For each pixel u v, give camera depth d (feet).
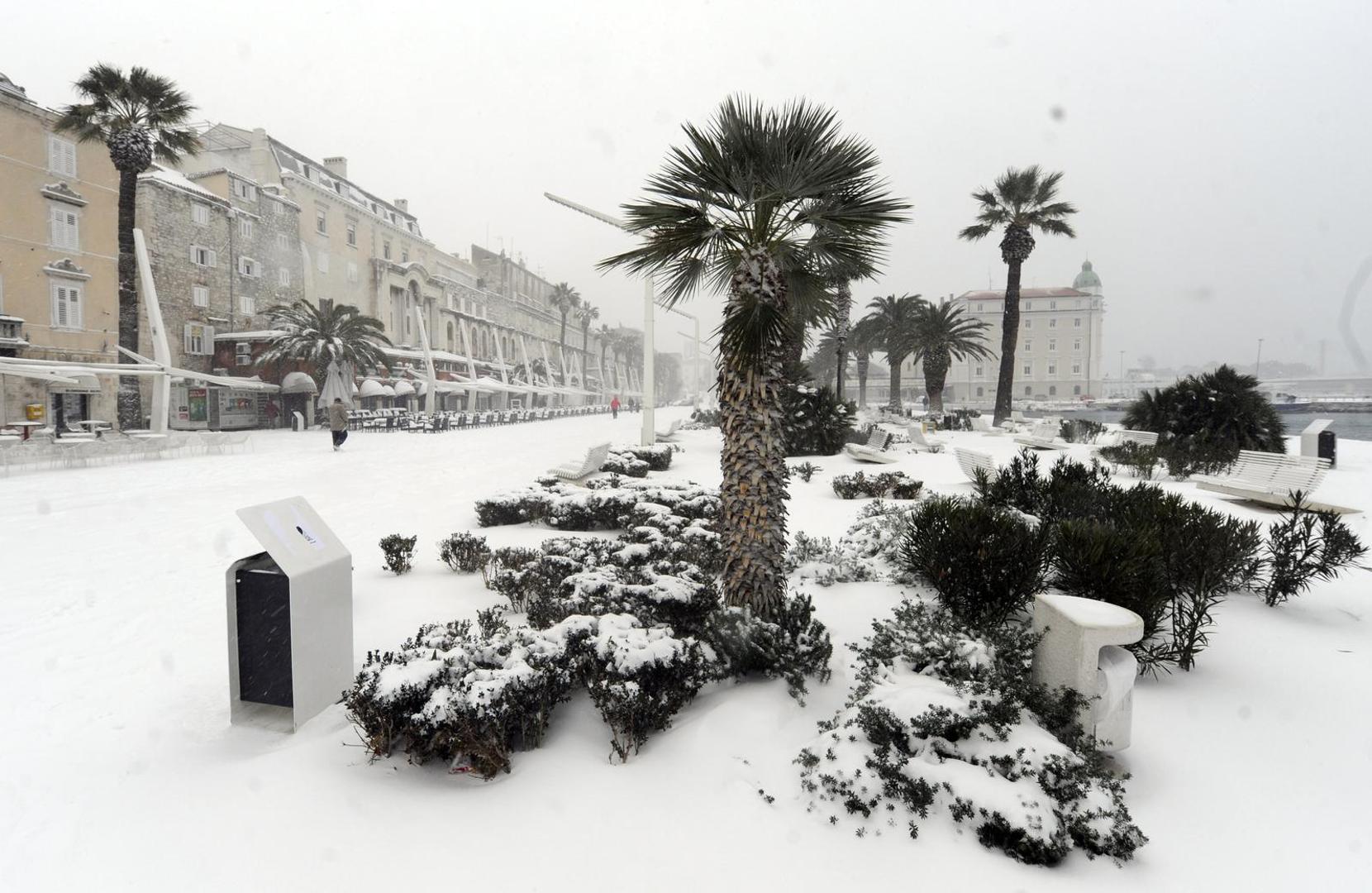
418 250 187.01
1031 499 23.84
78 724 11.71
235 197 120.98
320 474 49.19
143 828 8.83
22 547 25.82
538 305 301.63
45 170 85.30
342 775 10.01
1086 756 10.11
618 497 28.27
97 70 70.79
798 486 40.75
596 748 10.83
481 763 9.94
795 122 14.48
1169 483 40.22
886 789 9.48
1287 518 28.25
